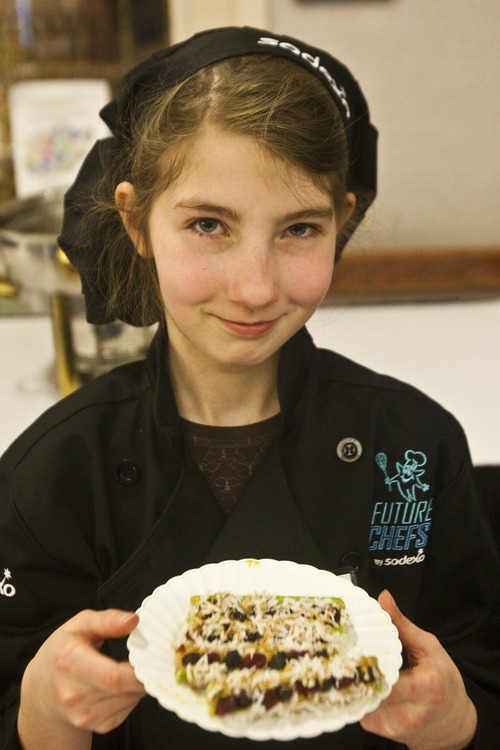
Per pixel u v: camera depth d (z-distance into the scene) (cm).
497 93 190
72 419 81
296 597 67
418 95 188
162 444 80
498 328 172
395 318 177
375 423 83
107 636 62
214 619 64
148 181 72
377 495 83
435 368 153
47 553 79
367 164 88
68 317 144
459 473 85
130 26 196
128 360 152
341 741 79
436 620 89
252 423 82
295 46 76
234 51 72
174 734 79
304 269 70
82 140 188
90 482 80
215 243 68
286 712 57
